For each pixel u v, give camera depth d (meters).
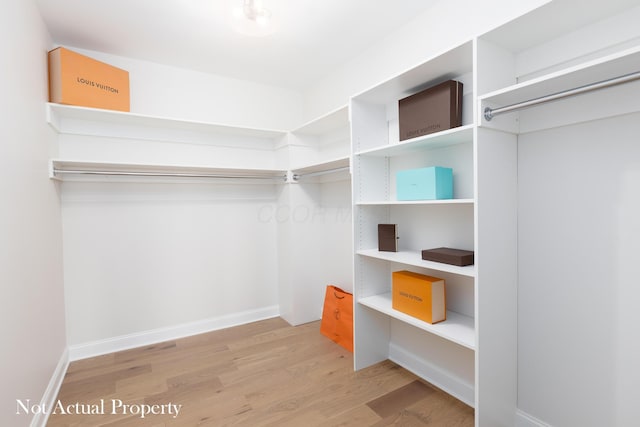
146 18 1.97
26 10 1.61
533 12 1.17
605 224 1.28
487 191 1.40
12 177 1.35
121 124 2.44
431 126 1.69
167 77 2.65
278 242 3.16
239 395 1.86
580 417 1.38
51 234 1.97
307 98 3.19
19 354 1.37
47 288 1.83
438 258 1.65
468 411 1.71
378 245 2.15
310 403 1.78
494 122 1.39
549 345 1.46
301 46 2.37
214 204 2.88
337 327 2.56
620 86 1.20
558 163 1.41
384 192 2.20
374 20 2.05
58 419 1.67
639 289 1.20
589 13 1.19
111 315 2.46
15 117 1.41
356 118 2.06
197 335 2.75
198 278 2.81
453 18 1.81
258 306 3.11
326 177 2.96
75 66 2.02
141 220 2.57
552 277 1.44
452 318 1.75
